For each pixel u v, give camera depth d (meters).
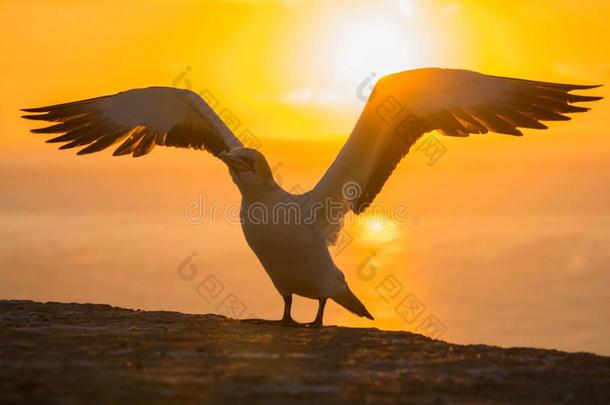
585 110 14.59
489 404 10.14
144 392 10.02
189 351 12.12
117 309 15.97
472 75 14.44
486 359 12.27
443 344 13.23
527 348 13.17
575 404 10.34
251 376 10.82
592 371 11.76
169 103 15.61
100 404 9.55
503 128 14.58
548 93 14.72
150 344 12.52
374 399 10.06
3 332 13.34
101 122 15.99
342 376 11.00
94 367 11.08
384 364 11.72
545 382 11.17
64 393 9.88
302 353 12.20
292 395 10.10
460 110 14.55
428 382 10.88
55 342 12.58
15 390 9.96
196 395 9.98
